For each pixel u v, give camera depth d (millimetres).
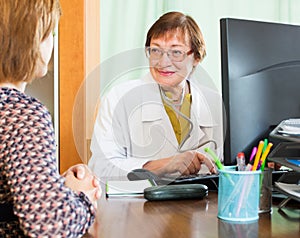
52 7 985
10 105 868
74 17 2408
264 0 3006
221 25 1232
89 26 2719
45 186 810
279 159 1113
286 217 1035
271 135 1135
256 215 1015
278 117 1287
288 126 1139
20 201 804
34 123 854
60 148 2377
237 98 1232
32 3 939
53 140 869
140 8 2871
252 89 1251
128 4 2855
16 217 839
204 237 884
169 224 979
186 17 1446
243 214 1000
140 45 2863
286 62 1297
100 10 2818
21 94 898
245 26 1244
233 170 1056
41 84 2404
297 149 1142
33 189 806
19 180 811
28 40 934
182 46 1345
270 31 1278
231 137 1231
